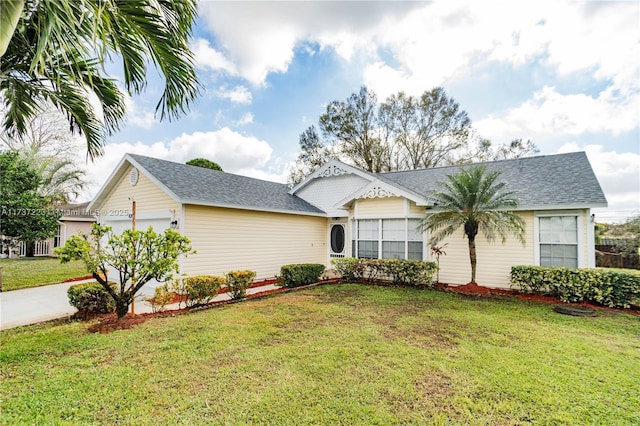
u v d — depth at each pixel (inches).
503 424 113.0
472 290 354.0
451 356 172.4
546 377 148.2
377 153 1002.1
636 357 172.2
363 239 474.0
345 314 259.6
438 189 457.4
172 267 248.5
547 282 317.7
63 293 353.1
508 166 472.1
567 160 434.0
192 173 440.1
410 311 270.8
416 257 428.5
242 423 111.7
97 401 124.4
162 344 186.2
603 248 615.5
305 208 535.5
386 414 117.8
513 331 216.7
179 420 113.0
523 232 325.1
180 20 161.2
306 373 150.7
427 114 958.4
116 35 147.6
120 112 209.2
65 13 106.5
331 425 111.3
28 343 187.5
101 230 231.3
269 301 311.1
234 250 407.8
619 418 116.6
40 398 125.6
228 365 158.9
